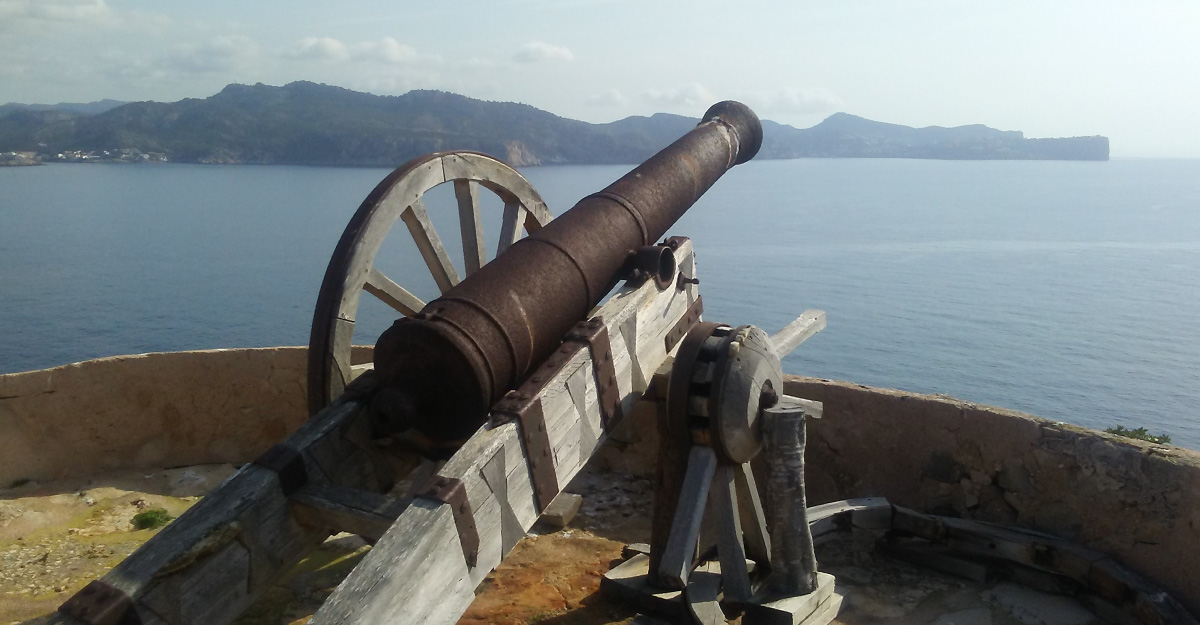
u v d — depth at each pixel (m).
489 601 3.75
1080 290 149.00
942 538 4.03
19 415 5.06
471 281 3.33
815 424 4.73
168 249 151.88
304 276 124.81
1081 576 3.65
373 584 2.38
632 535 4.55
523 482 2.98
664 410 3.65
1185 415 75.88
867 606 3.75
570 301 3.54
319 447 3.09
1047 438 3.99
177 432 5.46
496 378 3.11
